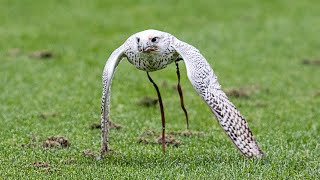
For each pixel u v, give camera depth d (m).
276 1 36.44
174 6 34.88
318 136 14.43
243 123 10.87
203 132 14.78
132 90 19.89
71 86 20.20
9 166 11.56
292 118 16.66
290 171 10.94
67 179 10.59
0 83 20.53
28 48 26.44
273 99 19.27
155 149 12.99
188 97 19.03
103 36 28.92
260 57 25.47
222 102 10.75
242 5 35.56
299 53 26.44
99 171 10.99
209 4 35.47
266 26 31.11
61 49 26.14
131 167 11.30
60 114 16.39
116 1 35.94
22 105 17.62
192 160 11.86
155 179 10.41
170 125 15.66
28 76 21.58
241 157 11.91
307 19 32.69
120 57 11.42
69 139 13.89
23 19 32.28
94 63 23.89
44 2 35.47
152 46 10.88
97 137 14.13
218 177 10.45
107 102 11.42
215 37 28.55
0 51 25.69
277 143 13.55
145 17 32.59
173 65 22.61
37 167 11.52
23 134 14.31
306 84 21.55
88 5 35.16
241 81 21.67
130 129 15.01
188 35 28.77
